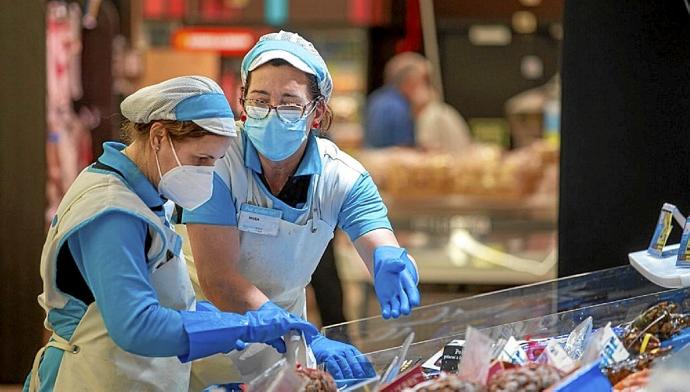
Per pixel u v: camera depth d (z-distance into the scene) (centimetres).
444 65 1373
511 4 1347
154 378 380
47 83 827
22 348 841
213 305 423
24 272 836
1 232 837
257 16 1270
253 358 407
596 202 520
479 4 1350
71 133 882
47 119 831
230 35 1249
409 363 393
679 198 507
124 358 372
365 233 443
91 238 344
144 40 1254
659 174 509
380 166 1162
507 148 1370
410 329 455
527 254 1020
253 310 411
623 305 403
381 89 1369
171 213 399
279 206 427
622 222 516
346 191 444
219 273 416
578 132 519
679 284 362
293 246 437
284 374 311
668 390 307
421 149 1280
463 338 409
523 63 1363
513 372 303
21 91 826
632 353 351
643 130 509
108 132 927
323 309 874
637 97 508
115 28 945
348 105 1299
